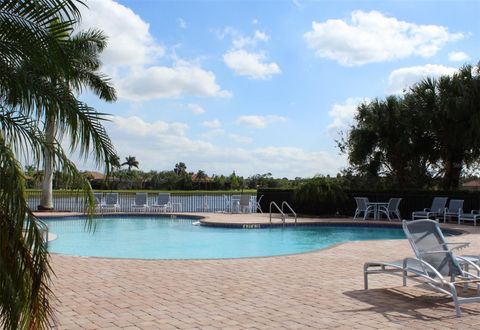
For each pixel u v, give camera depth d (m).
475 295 6.35
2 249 2.71
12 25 2.92
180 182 45.97
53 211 21.42
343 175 26.38
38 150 3.02
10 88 2.96
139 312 5.36
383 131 24.22
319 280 7.21
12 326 2.75
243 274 7.66
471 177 25.67
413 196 20.95
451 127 21.95
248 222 17.70
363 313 5.39
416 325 4.94
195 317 5.18
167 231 17.34
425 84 23.06
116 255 12.58
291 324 4.95
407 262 6.42
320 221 18.12
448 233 16.03
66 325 4.84
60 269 7.94
